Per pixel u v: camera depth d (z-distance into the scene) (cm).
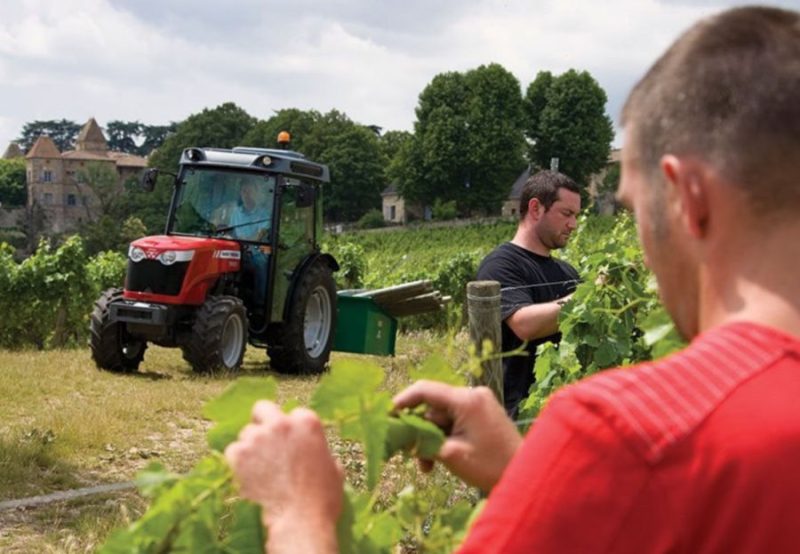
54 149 12269
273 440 111
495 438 134
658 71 111
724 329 104
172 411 903
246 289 1159
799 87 101
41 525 562
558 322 402
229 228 1159
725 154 103
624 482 96
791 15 108
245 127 9175
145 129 16325
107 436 771
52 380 1045
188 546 109
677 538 95
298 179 1205
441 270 2194
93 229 8825
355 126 9331
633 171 115
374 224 8669
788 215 103
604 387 100
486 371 354
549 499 98
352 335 1234
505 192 8175
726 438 95
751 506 94
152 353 1324
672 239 111
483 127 8056
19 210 11981
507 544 99
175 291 1101
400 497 135
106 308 1120
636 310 420
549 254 435
